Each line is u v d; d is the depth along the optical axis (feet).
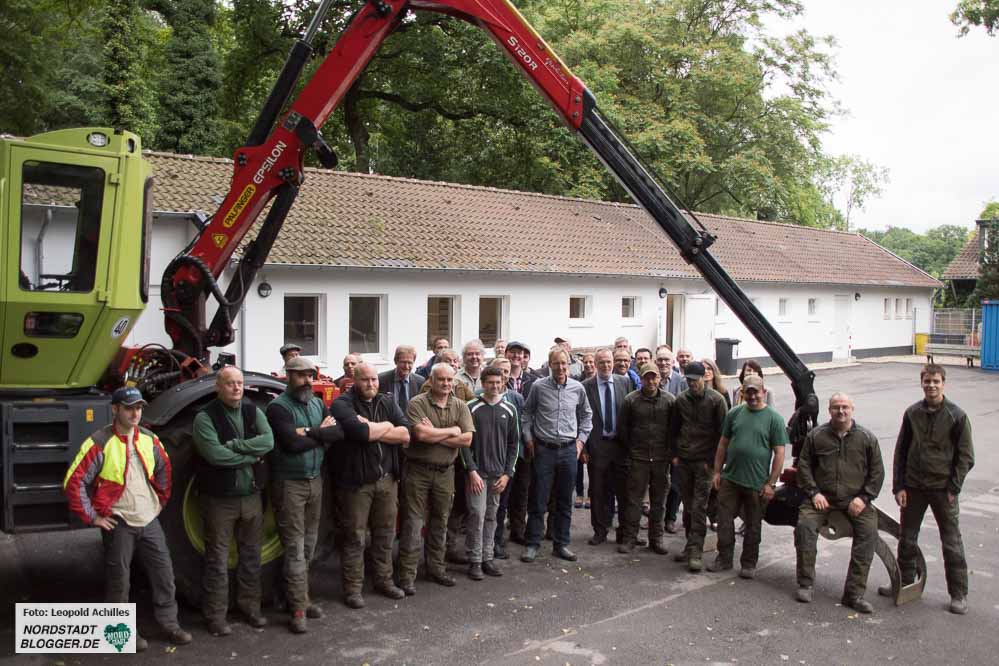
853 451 21.31
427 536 22.29
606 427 25.89
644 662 17.47
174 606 17.98
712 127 101.65
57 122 90.63
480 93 87.97
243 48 85.51
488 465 22.62
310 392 19.51
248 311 44.32
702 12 108.88
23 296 17.67
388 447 20.61
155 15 105.19
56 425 17.84
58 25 83.25
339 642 18.12
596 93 90.02
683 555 24.82
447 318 54.70
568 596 21.43
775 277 79.05
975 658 18.07
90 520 16.72
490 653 17.71
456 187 66.39
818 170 122.62
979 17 73.67
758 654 18.04
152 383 21.11
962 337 108.06
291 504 18.75
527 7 95.81
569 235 65.67
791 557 25.40
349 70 22.16
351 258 47.37
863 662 17.74
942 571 24.21
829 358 89.04
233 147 89.15
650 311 67.31
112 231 18.63
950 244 279.49
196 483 18.99
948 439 21.16
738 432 23.18
